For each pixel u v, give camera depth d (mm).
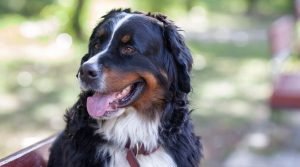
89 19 17781
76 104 3744
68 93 10633
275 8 36281
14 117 9086
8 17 18234
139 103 3729
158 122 3771
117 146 3709
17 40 15188
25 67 12461
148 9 20219
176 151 3766
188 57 3893
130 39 3693
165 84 3787
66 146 3680
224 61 15273
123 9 4023
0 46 14305
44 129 8625
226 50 17234
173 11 24984
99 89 3607
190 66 3906
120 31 3711
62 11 16547
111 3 19797
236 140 8336
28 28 16781
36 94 10438
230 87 12078
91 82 3592
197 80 12570
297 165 7215
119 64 3666
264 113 9852
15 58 13219
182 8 27531
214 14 30531
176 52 3818
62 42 15492
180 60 3824
